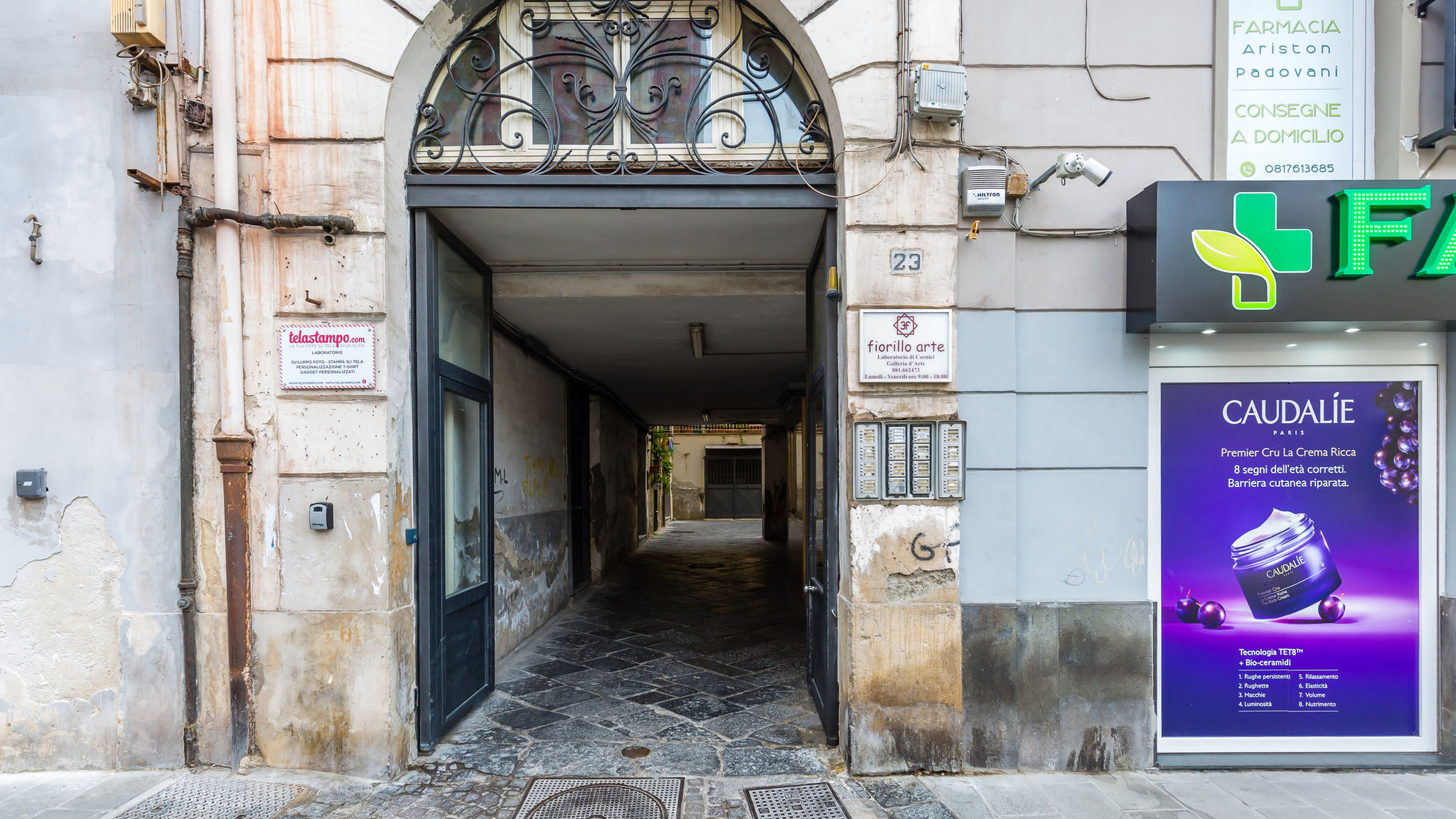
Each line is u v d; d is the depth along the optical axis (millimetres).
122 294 3297
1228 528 3518
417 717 3475
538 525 6496
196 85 3285
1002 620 3350
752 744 3605
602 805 2992
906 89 3283
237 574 3209
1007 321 3391
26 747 3273
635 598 7914
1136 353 3439
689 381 9336
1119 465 3430
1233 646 3510
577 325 5930
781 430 15617
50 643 3283
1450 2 3256
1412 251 3098
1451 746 3418
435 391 3623
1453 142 3354
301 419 3227
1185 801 3088
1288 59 3516
